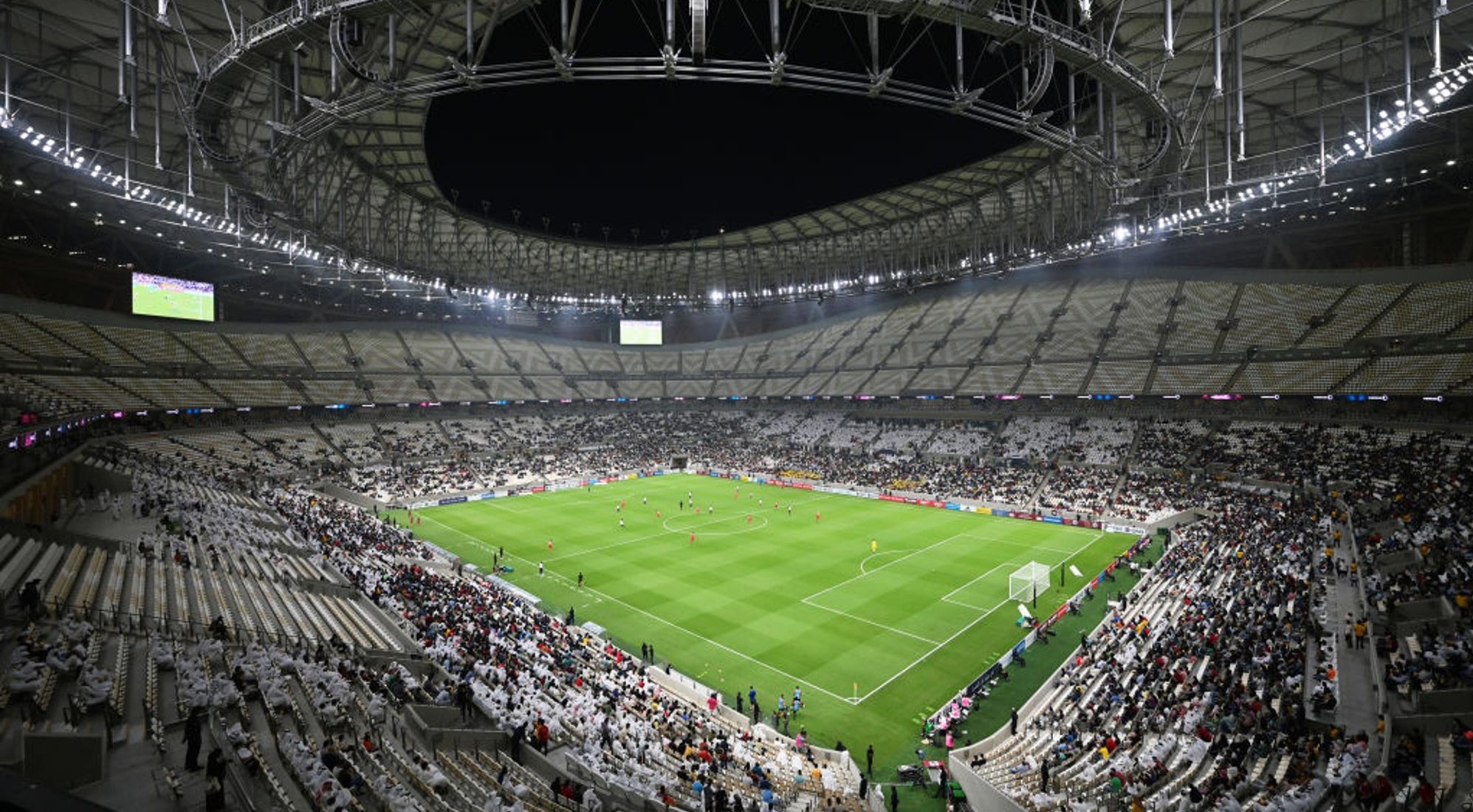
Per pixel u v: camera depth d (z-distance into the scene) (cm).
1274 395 5831
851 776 2330
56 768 1326
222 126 3556
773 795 1997
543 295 8438
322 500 5838
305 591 3133
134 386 6184
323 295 8756
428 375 8844
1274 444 5669
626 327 10762
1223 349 6450
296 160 4094
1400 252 6059
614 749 2173
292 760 1489
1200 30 3080
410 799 1490
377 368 8488
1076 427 7012
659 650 3341
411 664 2527
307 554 3831
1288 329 6228
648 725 2442
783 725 2675
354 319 9119
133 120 2375
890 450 7869
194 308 6956
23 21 2884
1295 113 3884
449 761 1830
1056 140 2311
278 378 7506
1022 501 6081
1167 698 2414
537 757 2012
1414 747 1861
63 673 1705
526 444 8619
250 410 7094
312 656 2267
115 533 3356
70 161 3347
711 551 4944
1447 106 3697
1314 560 3575
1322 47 3219
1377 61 3356
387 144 4766
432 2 1909
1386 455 4947
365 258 5600
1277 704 2284
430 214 6288
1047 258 6306
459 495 6744
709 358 11100
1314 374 5759
